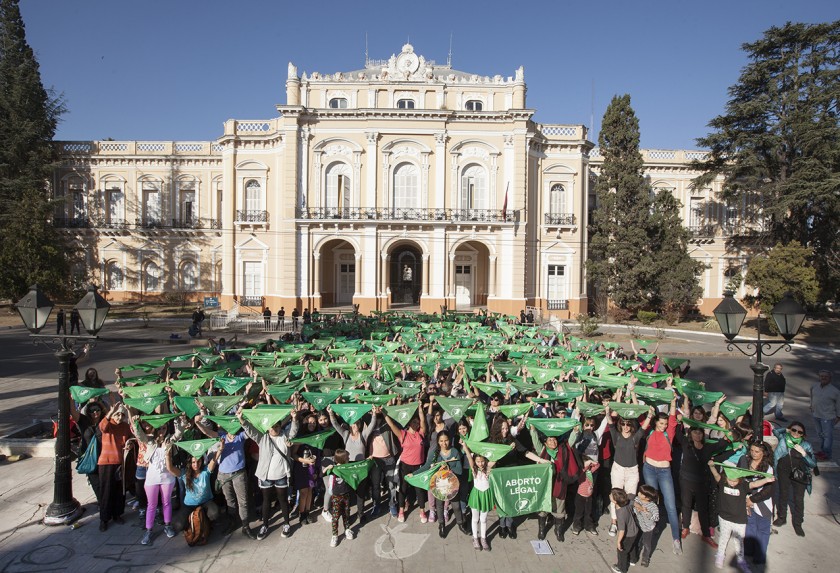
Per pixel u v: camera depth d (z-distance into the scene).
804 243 36.81
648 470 8.37
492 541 8.46
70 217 49.56
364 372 12.87
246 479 8.45
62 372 9.02
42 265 37.91
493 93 40.25
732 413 10.54
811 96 36.16
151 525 8.23
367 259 39.16
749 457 7.92
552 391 10.80
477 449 8.05
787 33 36.72
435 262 39.25
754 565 7.78
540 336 21.56
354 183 39.41
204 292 49.59
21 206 39.47
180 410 9.52
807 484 8.73
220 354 15.97
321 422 9.34
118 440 8.87
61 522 8.80
